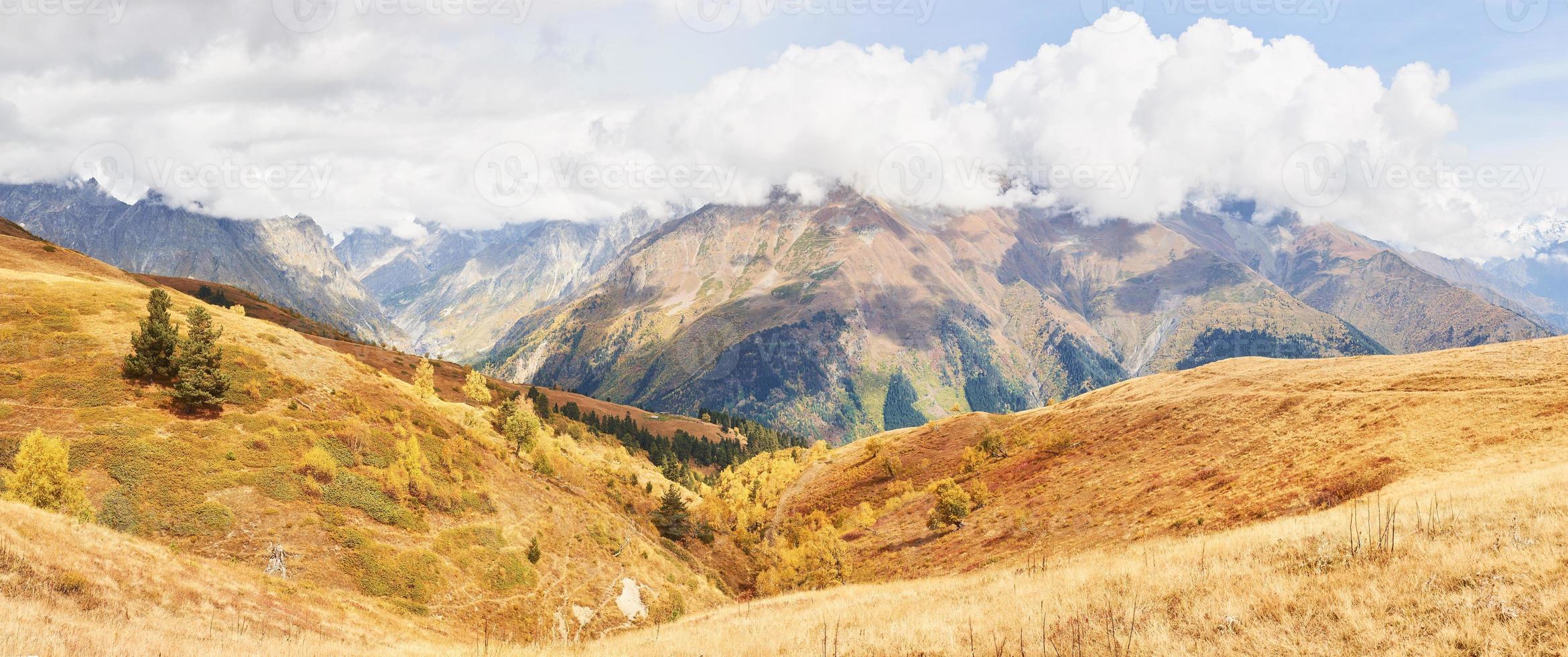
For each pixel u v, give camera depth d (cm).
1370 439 6141
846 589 5066
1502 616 1356
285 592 4694
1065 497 9125
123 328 7256
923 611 2756
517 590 6506
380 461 7050
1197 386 11744
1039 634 1872
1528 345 7900
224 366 7338
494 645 4078
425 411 8762
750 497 18262
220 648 2697
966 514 10206
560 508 8381
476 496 7438
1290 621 1566
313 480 6266
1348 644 1420
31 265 9938
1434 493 3116
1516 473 3847
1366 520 2373
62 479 4622
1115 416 12069
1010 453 13012
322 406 7538
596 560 7725
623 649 3127
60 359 6519
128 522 5088
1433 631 1384
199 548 5169
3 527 3114
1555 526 1748
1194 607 1808
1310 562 1992
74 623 2472
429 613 5628
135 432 5859
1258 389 10112
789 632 2762
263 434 6544
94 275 10594
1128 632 1731
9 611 2366
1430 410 6316
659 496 14375
